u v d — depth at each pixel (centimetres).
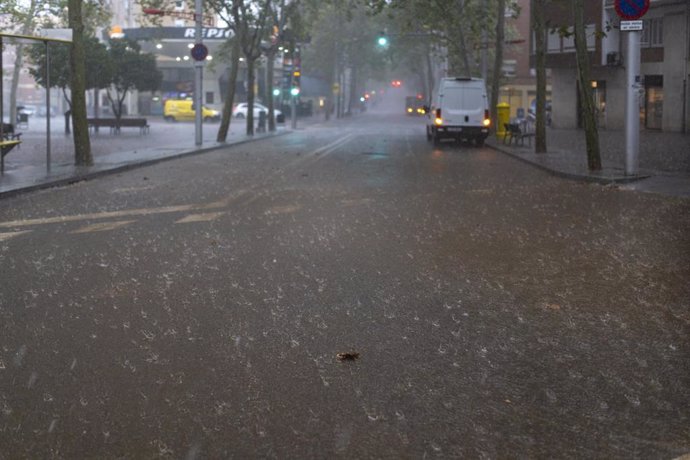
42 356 534
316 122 7450
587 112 1909
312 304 679
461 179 1841
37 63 3947
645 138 3584
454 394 468
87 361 524
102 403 450
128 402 452
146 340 573
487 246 959
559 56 4803
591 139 1911
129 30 8612
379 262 860
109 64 4131
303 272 808
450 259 879
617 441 402
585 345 565
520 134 3088
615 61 4425
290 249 936
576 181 1794
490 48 5069
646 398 462
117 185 1698
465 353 546
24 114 4991
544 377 498
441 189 1614
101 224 1128
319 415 435
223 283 756
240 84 8562
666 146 2953
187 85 8544
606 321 629
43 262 851
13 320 623
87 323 616
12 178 1705
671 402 455
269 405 449
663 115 4228
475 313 652
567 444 399
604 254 906
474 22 4153
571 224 1136
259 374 501
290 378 494
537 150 2653
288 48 4862
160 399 457
